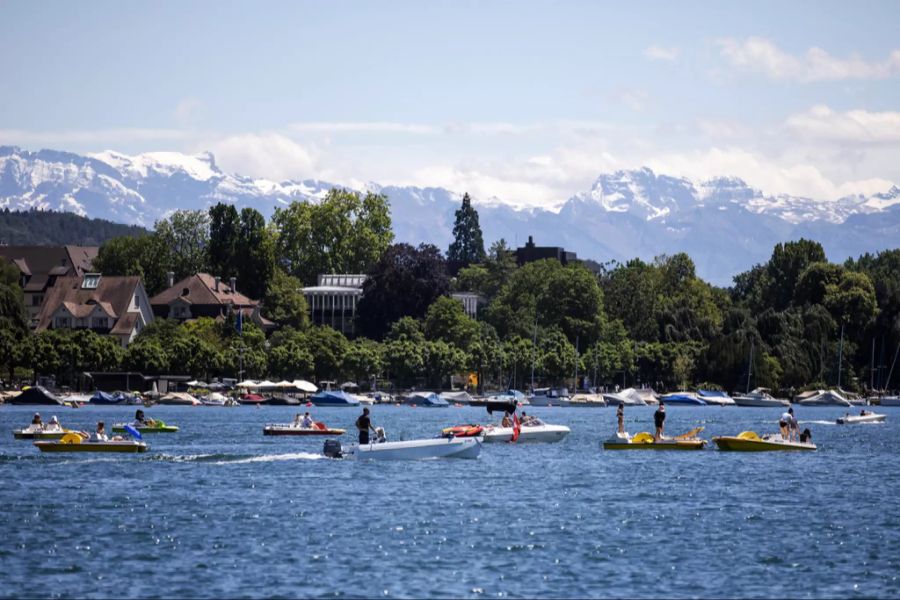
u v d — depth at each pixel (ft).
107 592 640.58
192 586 653.71
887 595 652.48
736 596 647.97
